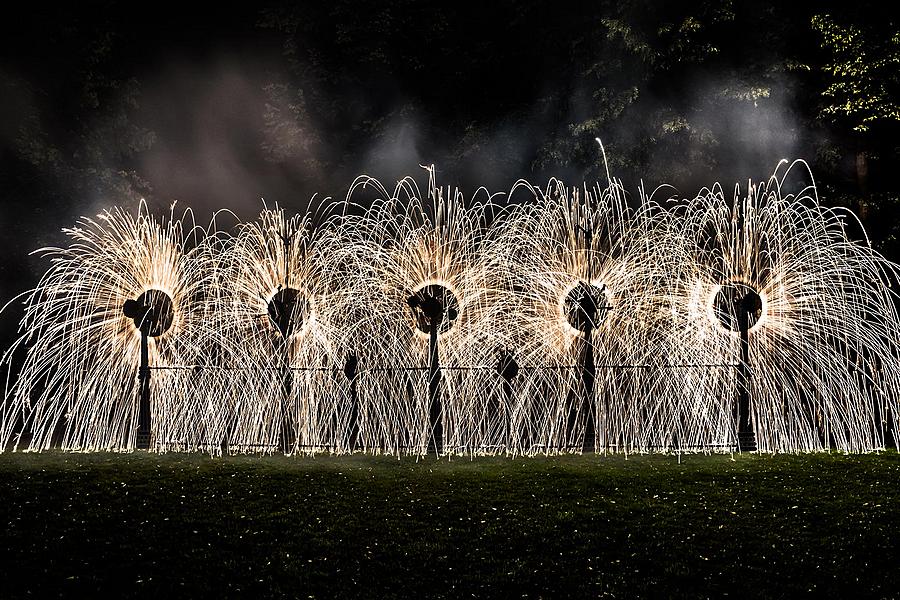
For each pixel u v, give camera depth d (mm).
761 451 9586
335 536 6664
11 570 6043
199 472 8414
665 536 6676
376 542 6551
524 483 8039
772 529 6824
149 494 7602
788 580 5957
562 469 8625
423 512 7188
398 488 7855
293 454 9367
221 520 6969
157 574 6031
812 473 8461
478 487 7902
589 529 6816
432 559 6273
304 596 5754
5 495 7516
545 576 6031
